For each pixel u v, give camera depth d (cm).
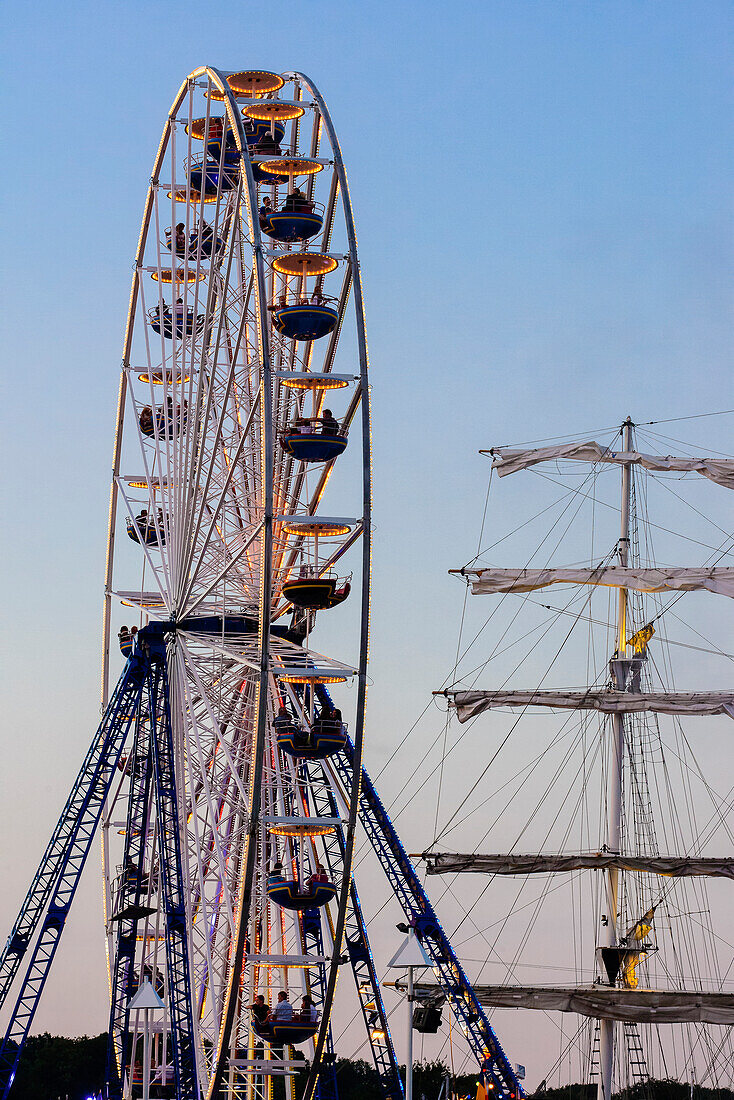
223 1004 18888
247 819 17212
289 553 19088
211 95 19638
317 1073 18525
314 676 17538
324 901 18500
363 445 17388
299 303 18462
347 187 18150
